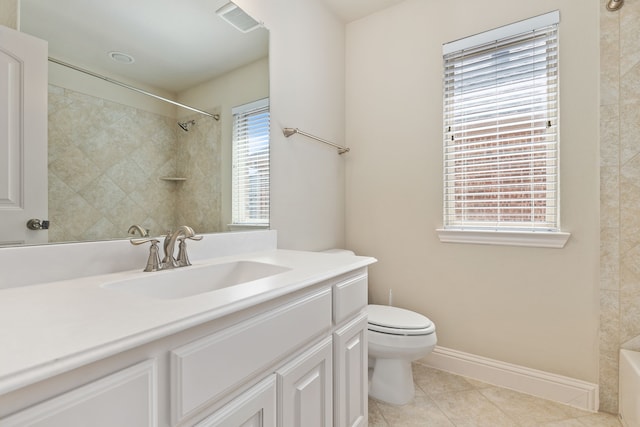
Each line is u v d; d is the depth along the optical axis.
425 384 1.70
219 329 0.62
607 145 1.42
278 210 1.62
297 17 1.77
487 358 1.73
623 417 1.33
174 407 0.53
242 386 0.67
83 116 0.93
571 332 1.53
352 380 1.10
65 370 0.39
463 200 1.83
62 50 0.88
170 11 1.17
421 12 1.94
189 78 1.22
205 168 1.27
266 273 1.08
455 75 1.84
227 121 1.36
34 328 0.49
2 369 0.36
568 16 1.52
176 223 1.16
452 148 1.86
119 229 1.00
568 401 1.51
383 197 2.08
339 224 2.14
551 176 1.59
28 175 0.81
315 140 1.90
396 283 2.02
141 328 0.49
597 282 1.47
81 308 0.58
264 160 1.54
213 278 1.08
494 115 1.72
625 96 1.39
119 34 1.02
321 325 0.92
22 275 0.77
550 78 1.58
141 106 1.07
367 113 2.15
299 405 0.83
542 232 1.55
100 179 0.96
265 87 1.56
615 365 1.41
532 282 1.62
